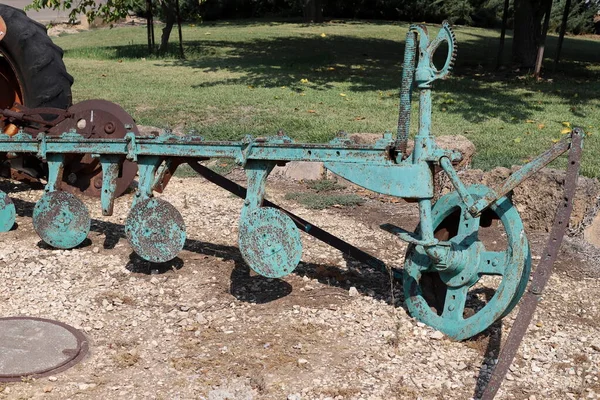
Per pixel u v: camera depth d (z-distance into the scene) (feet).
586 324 15.66
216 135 28.89
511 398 12.47
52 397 12.01
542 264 11.78
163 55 54.34
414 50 14.24
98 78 42.93
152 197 17.07
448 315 14.70
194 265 18.15
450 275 14.53
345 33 73.51
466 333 14.10
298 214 22.68
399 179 14.17
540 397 12.54
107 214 17.72
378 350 13.93
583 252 19.70
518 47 51.57
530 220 21.50
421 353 13.87
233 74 44.93
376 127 29.78
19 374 12.58
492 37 78.89
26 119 21.25
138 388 12.41
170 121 31.32
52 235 18.61
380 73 47.50
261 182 15.69
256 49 59.41
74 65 48.96
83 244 19.38
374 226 21.67
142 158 16.88
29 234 20.15
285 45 62.59
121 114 22.53
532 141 28.27
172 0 54.95
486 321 13.74
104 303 15.80
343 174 14.74
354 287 16.56
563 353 14.21
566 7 48.44
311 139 28.07
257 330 14.65
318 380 12.73
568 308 16.48
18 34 23.43
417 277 15.24
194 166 17.58
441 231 15.76
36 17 90.53
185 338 14.30
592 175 23.17
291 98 36.58
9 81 24.17
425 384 12.75
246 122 30.89
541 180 21.17
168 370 13.05
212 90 38.73
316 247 19.70
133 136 16.57
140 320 15.11
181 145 16.16
